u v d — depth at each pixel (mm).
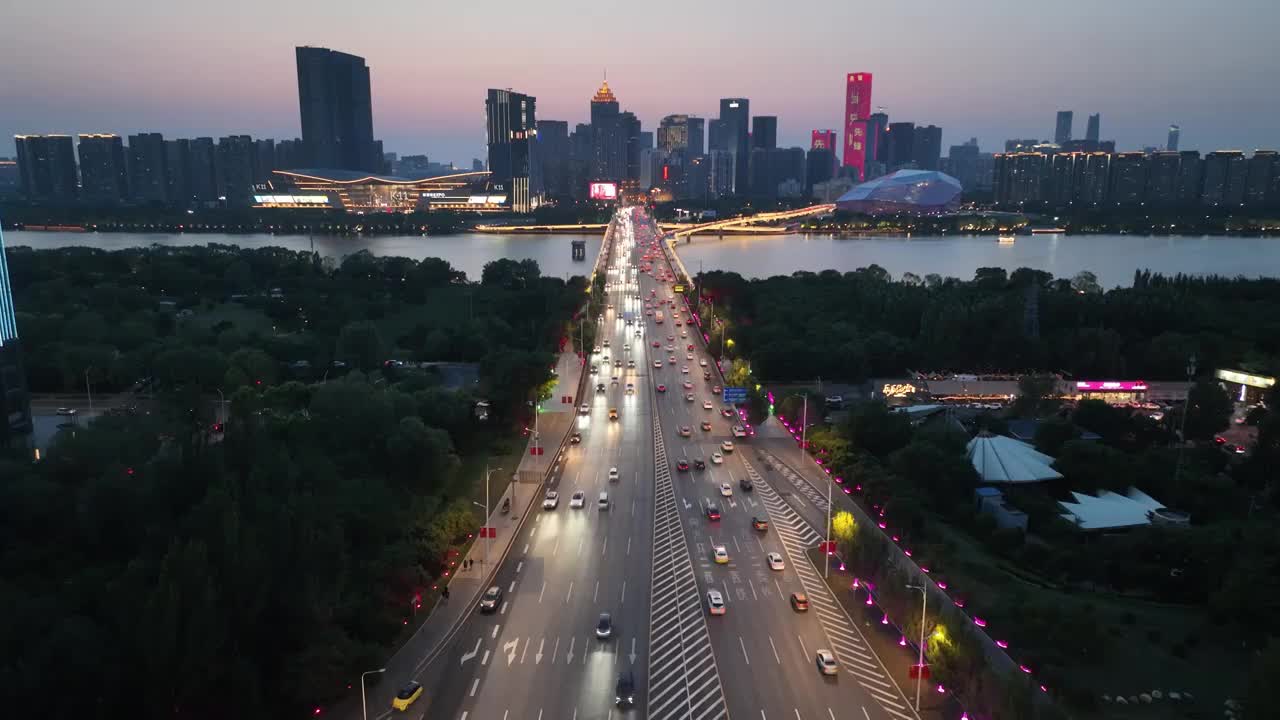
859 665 111750
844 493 173500
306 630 103188
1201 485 171375
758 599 129375
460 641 116875
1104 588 136375
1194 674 108562
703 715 100938
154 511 130500
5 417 168625
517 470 186250
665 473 186625
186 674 92250
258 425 162000
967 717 99375
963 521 161500
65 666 90938
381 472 159500
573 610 125750
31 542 129750
